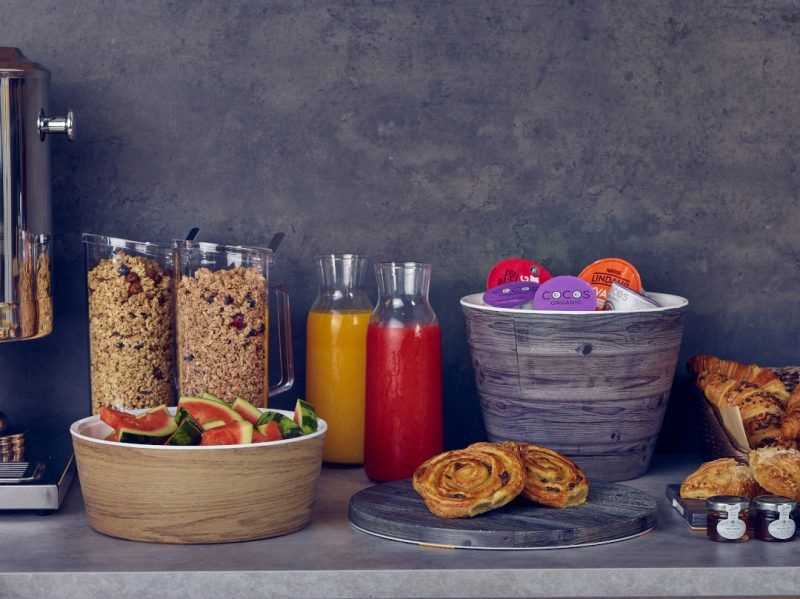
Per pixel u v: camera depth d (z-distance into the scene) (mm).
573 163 1454
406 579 925
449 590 926
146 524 1006
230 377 1224
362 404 1325
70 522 1091
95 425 1098
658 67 1452
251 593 924
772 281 1478
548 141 1449
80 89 1406
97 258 1276
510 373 1214
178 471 986
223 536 1007
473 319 1243
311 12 1421
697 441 1475
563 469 1096
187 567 933
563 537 987
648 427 1247
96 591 920
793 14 1461
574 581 929
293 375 1397
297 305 1448
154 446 984
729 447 1240
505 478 1042
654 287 1470
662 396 1248
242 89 1422
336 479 1285
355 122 1434
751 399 1273
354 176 1439
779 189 1469
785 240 1474
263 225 1438
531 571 928
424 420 1236
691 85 1457
